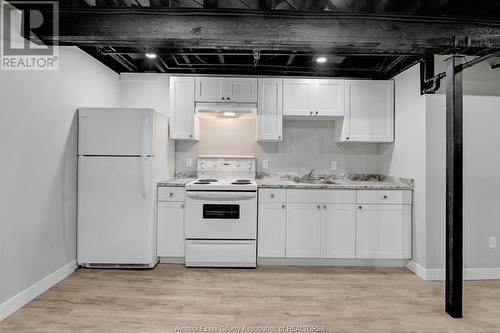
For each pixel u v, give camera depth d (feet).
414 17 7.86
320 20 7.83
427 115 10.53
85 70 11.29
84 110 10.92
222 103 12.65
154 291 9.39
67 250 10.51
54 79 9.64
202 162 13.76
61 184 10.09
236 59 12.60
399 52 8.54
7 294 7.88
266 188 11.60
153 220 11.28
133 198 11.07
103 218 11.04
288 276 10.69
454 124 8.27
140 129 11.01
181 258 11.93
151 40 7.89
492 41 7.93
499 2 7.61
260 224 11.62
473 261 10.61
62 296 9.00
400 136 12.19
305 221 11.59
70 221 10.64
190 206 11.45
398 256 11.48
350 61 12.31
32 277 8.78
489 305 8.65
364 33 7.84
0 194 7.65
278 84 12.66
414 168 11.23
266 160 14.06
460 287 8.01
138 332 7.20
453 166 8.21
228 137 14.12
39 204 9.04
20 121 8.27
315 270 11.30
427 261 10.47
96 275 10.62
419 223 10.89
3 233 7.76
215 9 7.76
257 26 7.80
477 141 10.59
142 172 11.03
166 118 12.61
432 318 7.93
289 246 11.59
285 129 14.02
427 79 10.44
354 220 11.55
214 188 11.44
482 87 11.14
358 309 8.36
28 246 8.61
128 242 11.09
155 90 13.84
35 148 8.85
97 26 7.74
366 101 12.68
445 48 8.04
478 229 10.61
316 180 13.41
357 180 13.96
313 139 14.06
